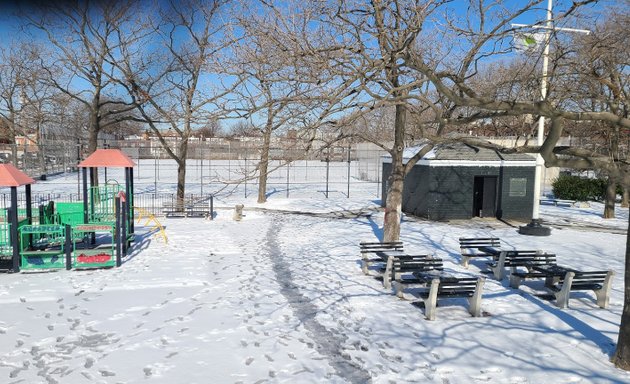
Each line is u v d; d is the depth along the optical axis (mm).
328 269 12461
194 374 6699
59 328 8398
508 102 6566
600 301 9531
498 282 11289
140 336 8055
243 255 14188
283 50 8781
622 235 18438
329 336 8016
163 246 15516
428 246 15406
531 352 7332
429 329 8273
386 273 10766
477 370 6730
